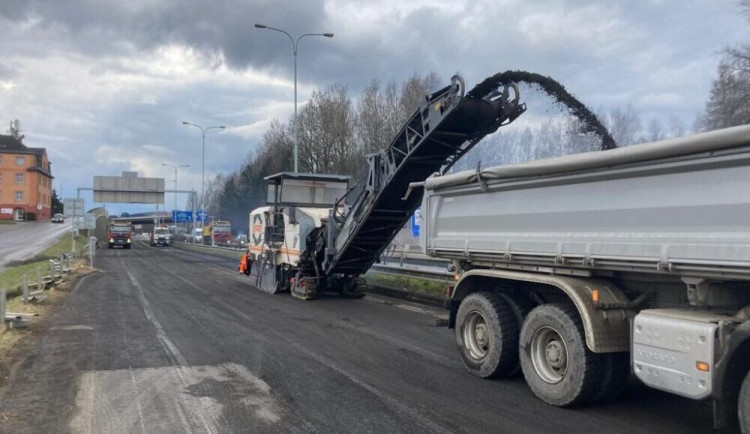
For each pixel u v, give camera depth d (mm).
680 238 4719
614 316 5566
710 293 4801
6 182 104188
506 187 6621
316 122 48500
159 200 58906
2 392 6461
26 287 13297
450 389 6570
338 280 15805
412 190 12227
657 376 4863
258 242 18219
